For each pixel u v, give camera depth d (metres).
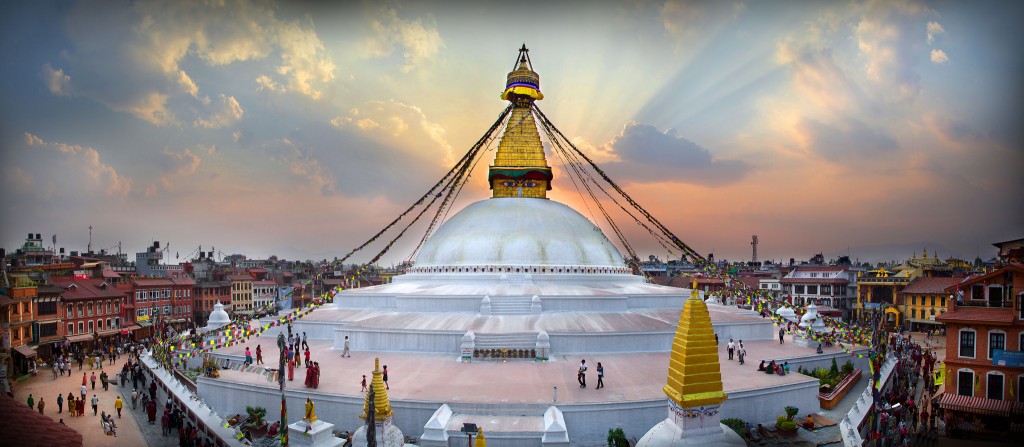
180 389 29.47
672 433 17.03
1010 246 36.06
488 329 32.69
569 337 32.06
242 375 28.83
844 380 30.22
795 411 24.61
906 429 25.44
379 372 20.00
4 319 42.47
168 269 86.31
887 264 83.88
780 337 36.56
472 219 44.81
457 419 22.27
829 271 77.38
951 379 29.20
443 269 42.78
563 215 45.59
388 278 85.81
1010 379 27.58
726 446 16.59
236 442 21.89
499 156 47.94
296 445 20.70
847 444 21.91
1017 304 27.80
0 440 15.73
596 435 22.73
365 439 19.56
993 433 27.05
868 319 67.81
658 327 33.56
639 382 26.17
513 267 41.59
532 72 47.75
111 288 57.91
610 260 45.12
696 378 17.02
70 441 17.41
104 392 36.22
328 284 85.06
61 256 65.81
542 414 22.69
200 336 39.50
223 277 77.19
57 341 49.16
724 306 45.03
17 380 40.22
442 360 30.78
